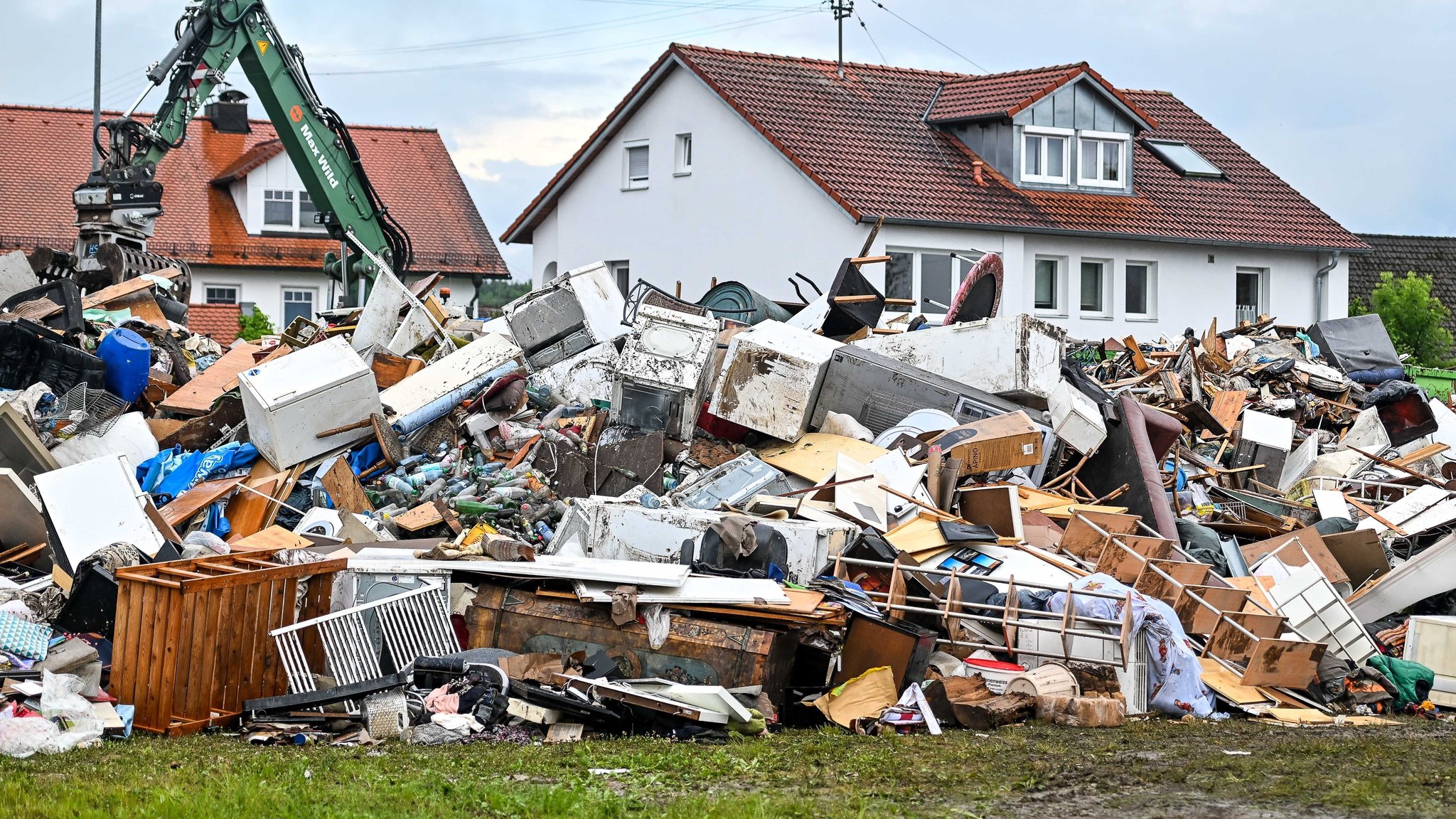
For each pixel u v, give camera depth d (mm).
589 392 15805
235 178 40688
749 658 9477
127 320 18094
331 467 13531
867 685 9852
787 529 11266
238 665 9203
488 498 13336
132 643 9031
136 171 21141
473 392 15031
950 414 14969
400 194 43312
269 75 21406
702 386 14703
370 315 17750
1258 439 17703
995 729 9531
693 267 30031
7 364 14969
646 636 9695
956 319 19781
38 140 41094
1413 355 35938
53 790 7113
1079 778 7703
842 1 32688
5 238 37938
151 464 14281
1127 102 29875
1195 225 29938
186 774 7531
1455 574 12758
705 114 29562
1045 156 29344
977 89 30500
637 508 11703
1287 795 7254
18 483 12188
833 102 29828
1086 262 29250
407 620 9766
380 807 6871
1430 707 11320
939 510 12969
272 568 9398
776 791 7422
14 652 9008
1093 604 10539
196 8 20969
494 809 6906
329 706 9328
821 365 14867
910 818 6828
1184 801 7164
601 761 8125
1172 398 18406
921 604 10898
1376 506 16078
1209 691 10492
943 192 27781
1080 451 14719
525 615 9969
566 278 16891
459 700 9188
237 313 36438
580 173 33031
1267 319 25219
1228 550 13617
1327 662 11570
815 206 27234
